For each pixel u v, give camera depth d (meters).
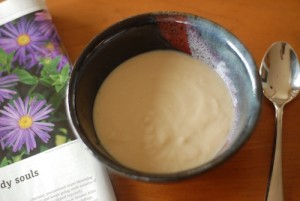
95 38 0.27
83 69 0.27
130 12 0.36
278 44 0.32
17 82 0.33
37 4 0.36
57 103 0.32
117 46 0.29
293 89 0.30
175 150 0.27
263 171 0.28
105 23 0.36
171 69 0.30
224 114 0.27
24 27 0.35
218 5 0.35
